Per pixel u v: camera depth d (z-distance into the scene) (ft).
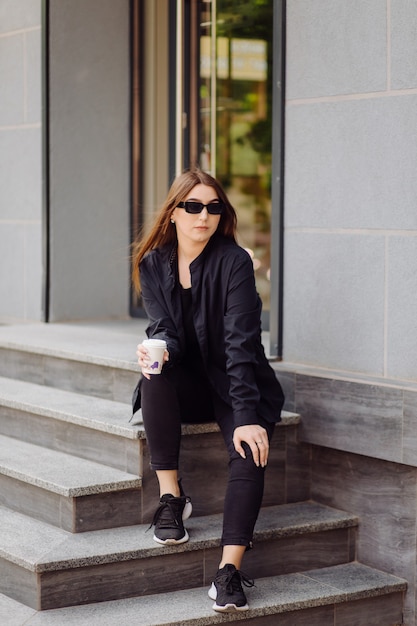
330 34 16.12
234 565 13.82
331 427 16.19
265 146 21.08
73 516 14.61
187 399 15.17
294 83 16.78
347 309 16.17
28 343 19.33
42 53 21.93
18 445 17.31
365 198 15.75
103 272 23.29
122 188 23.29
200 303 14.75
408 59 15.01
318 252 16.58
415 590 15.39
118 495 14.96
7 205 23.58
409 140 15.07
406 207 15.17
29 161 22.81
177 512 14.39
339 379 16.01
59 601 13.74
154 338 14.73
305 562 15.80
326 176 16.34
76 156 22.58
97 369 17.87
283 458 16.65
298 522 15.75
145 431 14.64
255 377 14.90
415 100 14.94
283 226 17.15
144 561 14.23
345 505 16.40
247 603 13.98
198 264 14.71
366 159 15.71
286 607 14.29
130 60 23.16
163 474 14.64
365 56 15.61
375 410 15.49
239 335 14.38
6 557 13.97
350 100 15.89
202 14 21.99
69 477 15.14
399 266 15.34
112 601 14.05
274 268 17.28
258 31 20.93
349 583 15.30
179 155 22.48
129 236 23.49
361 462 16.10
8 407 17.90
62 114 22.29
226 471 15.81
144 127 23.32
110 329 21.67
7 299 23.79
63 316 22.82
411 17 14.92
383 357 15.66
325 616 14.87
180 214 14.66
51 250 22.48
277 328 17.28
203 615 13.60
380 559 15.90
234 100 21.53
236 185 21.71
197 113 22.25
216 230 15.02
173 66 22.85
